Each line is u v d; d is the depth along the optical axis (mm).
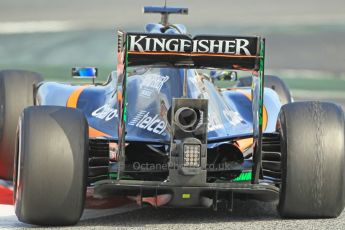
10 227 22641
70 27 90375
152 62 21484
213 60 21484
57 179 21547
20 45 81312
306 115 22906
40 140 21656
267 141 25062
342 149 22578
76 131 21969
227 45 21281
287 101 32656
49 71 67562
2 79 29750
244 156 24094
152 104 24281
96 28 89125
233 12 101188
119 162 21844
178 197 21609
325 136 22562
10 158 29141
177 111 20969
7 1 111375
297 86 62750
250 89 29172
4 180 29562
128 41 21109
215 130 23734
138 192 22344
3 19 97062
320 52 77438
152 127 23500
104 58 74375
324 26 90438
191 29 89875
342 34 85312
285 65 72188
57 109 22438
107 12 100938
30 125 21859
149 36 21188
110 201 26422
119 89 21938
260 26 91500
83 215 24422
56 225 22359
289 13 100562
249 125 25047
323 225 22406
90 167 23828
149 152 23703
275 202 26312
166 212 24781
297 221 22984
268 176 24750
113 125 24562
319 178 22391
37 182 21484
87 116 25641
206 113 21047
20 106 29219
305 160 22391
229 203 22500
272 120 26875
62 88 28672
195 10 102188
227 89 29469
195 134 21156
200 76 25922
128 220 23578
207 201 22094
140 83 25359
